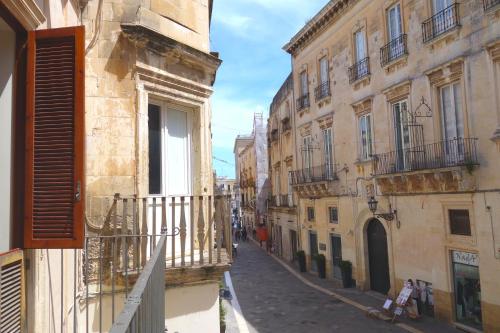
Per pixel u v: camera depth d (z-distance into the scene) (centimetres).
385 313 1688
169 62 696
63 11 493
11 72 362
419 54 1659
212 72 784
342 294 2089
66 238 352
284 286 2411
